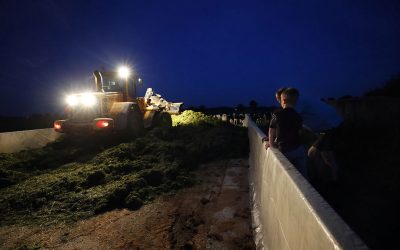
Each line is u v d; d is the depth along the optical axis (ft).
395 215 12.83
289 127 12.01
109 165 22.84
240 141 32.22
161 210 16.57
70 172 22.71
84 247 13.00
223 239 12.63
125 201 17.56
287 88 12.75
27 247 13.19
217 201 17.15
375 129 28.25
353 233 3.78
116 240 13.46
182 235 13.55
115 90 36.68
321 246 4.14
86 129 31.35
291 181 6.33
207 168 25.04
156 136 31.55
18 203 17.75
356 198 14.78
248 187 19.21
